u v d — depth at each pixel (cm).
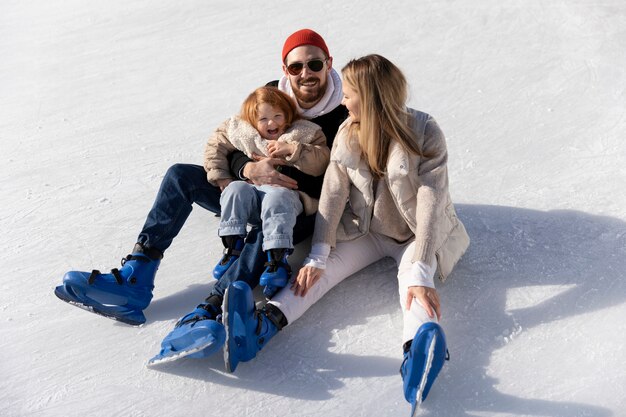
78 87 493
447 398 232
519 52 460
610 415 219
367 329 266
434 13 525
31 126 447
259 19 557
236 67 490
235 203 270
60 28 602
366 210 273
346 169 271
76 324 283
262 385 245
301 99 303
